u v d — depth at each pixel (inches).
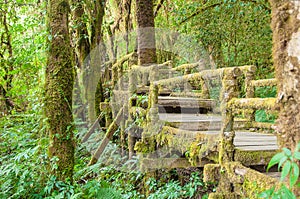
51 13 154.7
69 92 155.3
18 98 280.4
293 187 54.0
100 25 306.2
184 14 268.8
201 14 264.7
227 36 261.0
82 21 286.7
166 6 324.8
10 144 194.1
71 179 152.9
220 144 94.9
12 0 258.7
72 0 284.4
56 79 152.4
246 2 225.8
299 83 52.4
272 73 236.4
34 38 250.7
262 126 142.8
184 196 162.2
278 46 55.3
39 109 199.0
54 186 146.6
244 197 83.4
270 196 56.0
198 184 155.7
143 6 239.9
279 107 56.6
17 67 250.8
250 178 80.5
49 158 150.7
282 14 53.9
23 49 249.8
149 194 174.7
